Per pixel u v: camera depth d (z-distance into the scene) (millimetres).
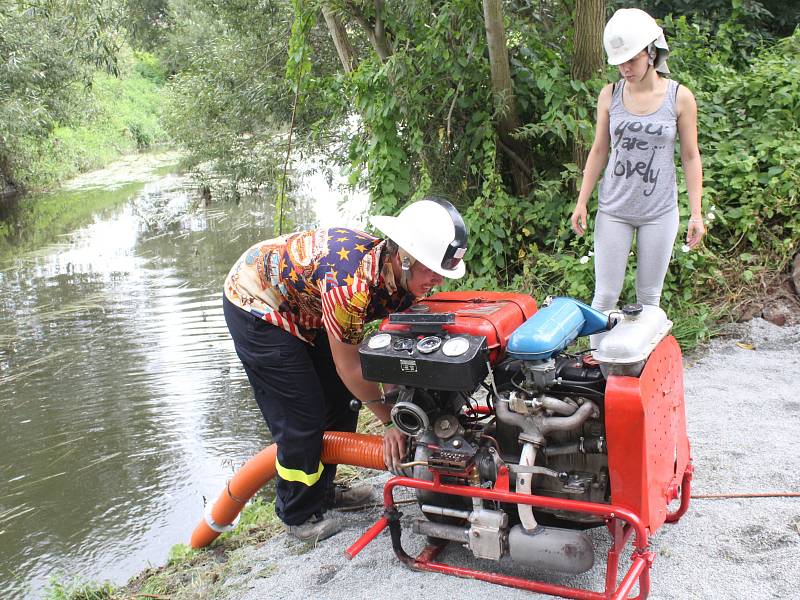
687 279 5547
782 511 3162
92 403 8336
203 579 3582
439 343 2672
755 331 5211
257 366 3268
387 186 6641
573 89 6145
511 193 6922
